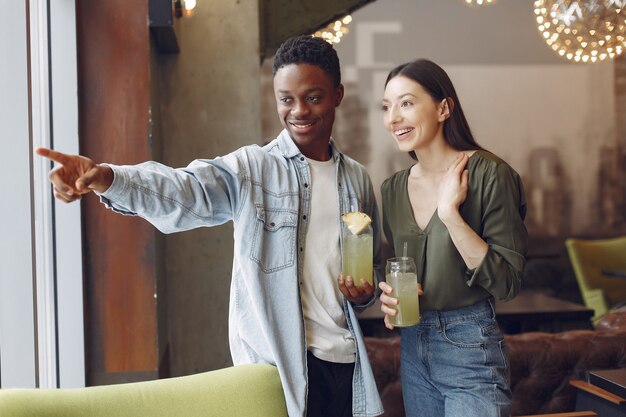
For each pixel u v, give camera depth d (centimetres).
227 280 388
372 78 706
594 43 403
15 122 220
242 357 203
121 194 171
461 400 210
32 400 158
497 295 205
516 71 723
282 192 198
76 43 293
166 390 175
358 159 705
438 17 714
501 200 207
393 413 282
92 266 300
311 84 193
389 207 230
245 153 199
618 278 620
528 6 723
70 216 290
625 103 729
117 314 301
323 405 199
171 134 387
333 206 206
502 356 215
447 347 214
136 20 304
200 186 187
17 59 220
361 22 705
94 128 302
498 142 725
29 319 222
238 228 195
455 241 204
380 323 455
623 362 295
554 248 727
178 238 386
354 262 195
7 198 220
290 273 194
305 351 192
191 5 339
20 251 221
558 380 292
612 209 731
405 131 217
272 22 452
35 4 273
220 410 177
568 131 729
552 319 479
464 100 721
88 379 299
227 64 390
